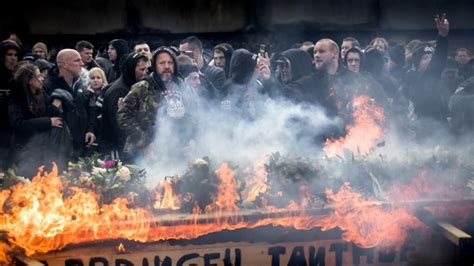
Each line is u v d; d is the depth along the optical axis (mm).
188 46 13992
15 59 14141
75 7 23516
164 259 8570
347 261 9008
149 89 10562
